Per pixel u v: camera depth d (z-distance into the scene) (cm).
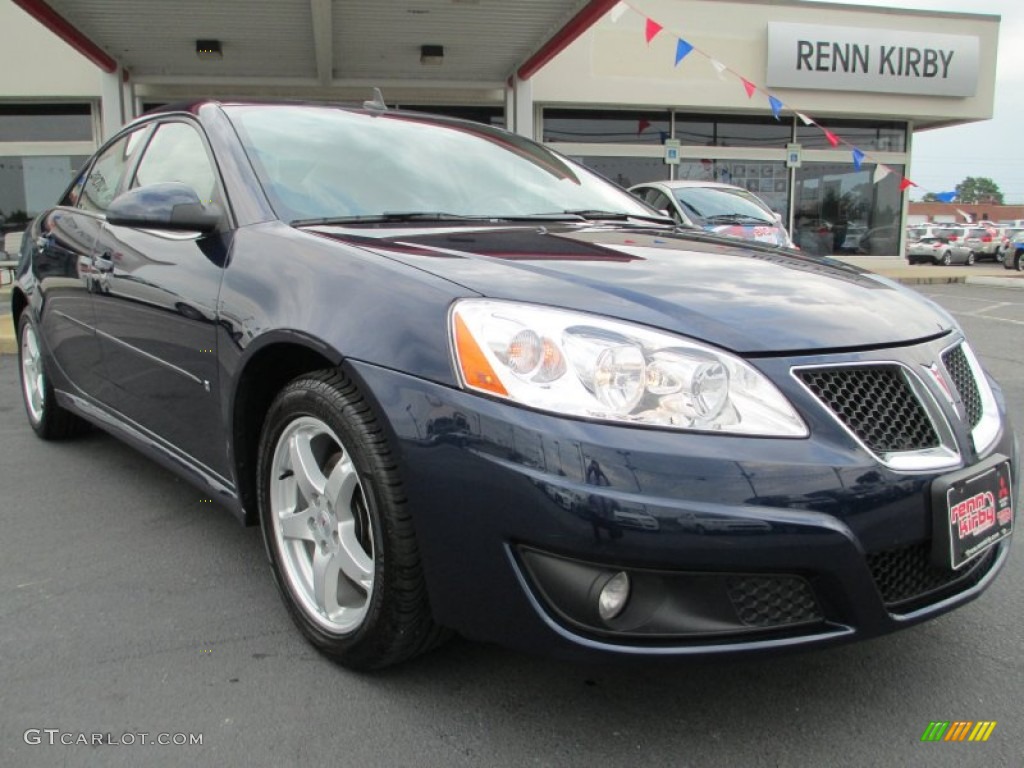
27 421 488
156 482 373
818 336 190
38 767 180
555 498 165
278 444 230
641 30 1461
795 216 1656
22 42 1226
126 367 311
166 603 258
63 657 226
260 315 225
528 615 173
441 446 177
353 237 233
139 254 297
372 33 1091
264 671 219
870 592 178
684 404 171
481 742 191
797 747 190
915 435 191
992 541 199
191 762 183
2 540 307
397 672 218
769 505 168
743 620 175
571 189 339
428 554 184
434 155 317
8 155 1277
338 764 183
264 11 986
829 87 1557
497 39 1125
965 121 1702
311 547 233
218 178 274
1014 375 646
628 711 203
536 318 179
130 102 1207
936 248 2752
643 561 165
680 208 884
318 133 301
